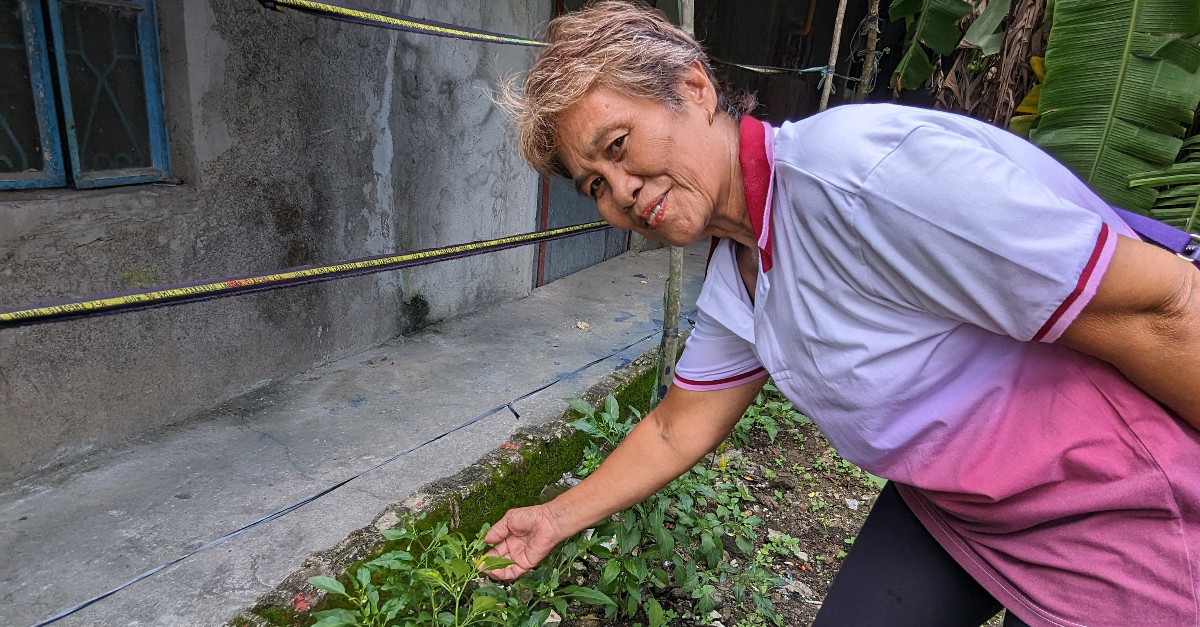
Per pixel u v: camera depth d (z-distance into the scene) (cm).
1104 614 110
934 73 413
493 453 237
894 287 103
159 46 221
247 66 237
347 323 306
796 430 322
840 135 99
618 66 102
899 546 142
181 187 231
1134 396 104
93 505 201
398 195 312
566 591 175
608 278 464
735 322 131
